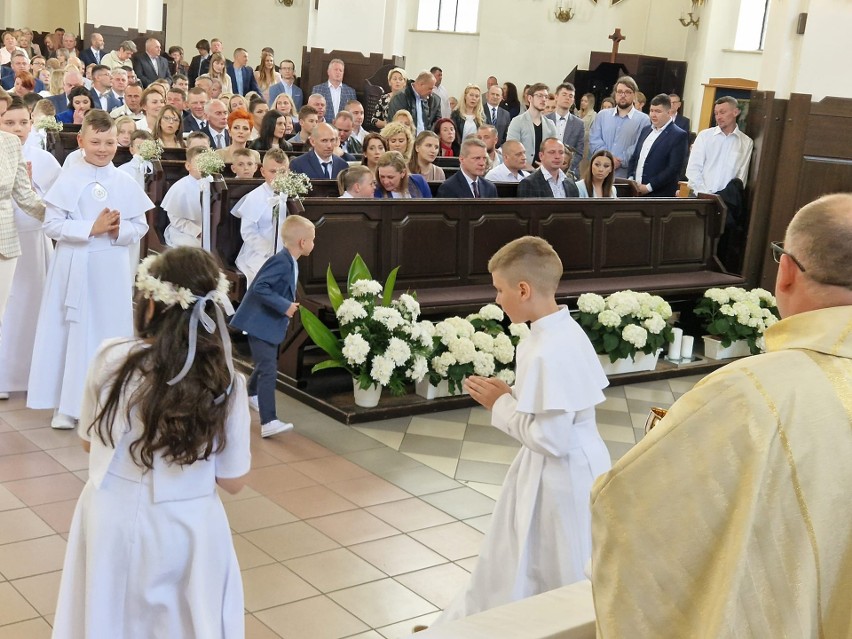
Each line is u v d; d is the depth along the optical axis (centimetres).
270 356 526
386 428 569
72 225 498
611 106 1407
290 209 635
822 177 898
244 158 761
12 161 521
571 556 288
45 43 1919
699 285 809
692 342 761
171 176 826
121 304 521
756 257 916
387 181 721
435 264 707
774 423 134
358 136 1124
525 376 287
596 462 293
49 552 385
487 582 306
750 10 1775
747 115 906
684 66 1853
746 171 905
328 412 583
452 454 535
